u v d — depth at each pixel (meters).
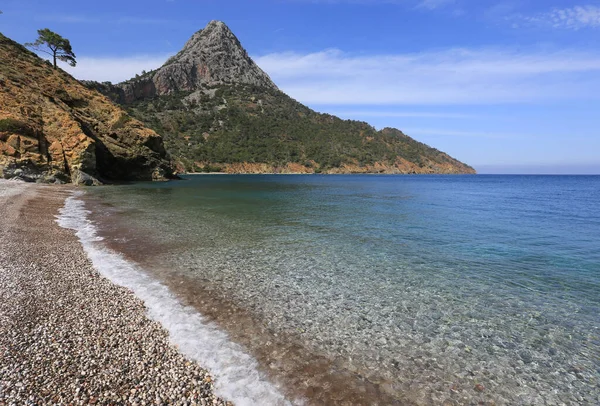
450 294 9.97
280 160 172.62
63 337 6.54
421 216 24.53
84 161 44.12
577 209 29.84
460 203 34.34
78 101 57.44
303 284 10.50
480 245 15.83
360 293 9.91
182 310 8.32
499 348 7.14
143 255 13.08
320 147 191.00
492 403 5.51
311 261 12.94
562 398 5.68
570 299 9.73
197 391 5.30
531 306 9.23
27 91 46.31
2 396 4.73
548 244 16.16
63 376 5.33
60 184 41.41
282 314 8.37
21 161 38.97
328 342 7.14
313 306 8.91
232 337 7.15
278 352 6.66
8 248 12.27
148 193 39.19
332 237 17.11
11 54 54.75
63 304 8.05
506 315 8.66
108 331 6.95
